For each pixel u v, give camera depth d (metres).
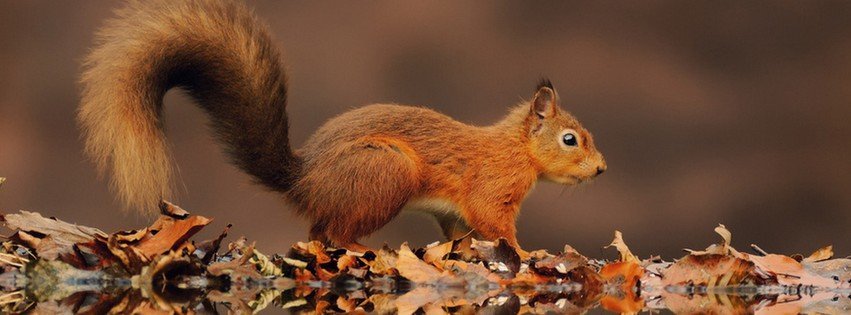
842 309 6.82
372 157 8.62
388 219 8.68
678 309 6.70
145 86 8.37
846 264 8.70
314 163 8.79
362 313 6.36
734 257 7.98
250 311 6.37
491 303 6.98
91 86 8.25
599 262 8.64
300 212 8.89
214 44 8.89
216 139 9.08
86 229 7.93
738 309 6.77
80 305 6.41
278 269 7.76
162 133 8.39
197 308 6.41
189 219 7.45
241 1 9.54
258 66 8.98
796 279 8.22
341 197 8.59
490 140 9.36
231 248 8.12
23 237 7.62
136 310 6.23
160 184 8.24
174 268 7.32
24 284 7.34
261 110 8.95
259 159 8.92
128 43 8.44
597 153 9.81
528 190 9.59
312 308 6.57
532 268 7.90
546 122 9.66
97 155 8.20
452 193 9.16
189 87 9.00
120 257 7.28
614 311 6.58
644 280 8.04
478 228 9.27
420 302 6.98
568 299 7.29
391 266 7.82
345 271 7.84
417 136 9.02
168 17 8.69
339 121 8.92
